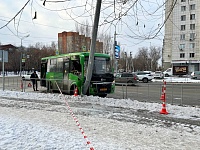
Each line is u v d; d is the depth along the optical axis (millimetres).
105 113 9102
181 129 6680
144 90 14680
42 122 7410
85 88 13406
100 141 5418
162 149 4949
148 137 5855
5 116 8383
